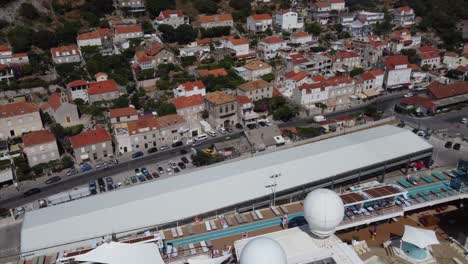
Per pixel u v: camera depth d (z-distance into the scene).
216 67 159.75
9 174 95.62
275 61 173.88
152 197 74.81
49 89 139.88
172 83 145.62
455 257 63.97
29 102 123.81
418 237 62.28
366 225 73.06
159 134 113.50
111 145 108.06
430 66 174.25
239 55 175.38
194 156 104.00
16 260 68.94
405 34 199.12
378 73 150.75
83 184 96.06
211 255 63.41
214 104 120.44
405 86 155.50
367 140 95.12
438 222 74.31
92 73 147.12
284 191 79.12
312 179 81.81
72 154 109.06
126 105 128.62
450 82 157.88
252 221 72.94
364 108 139.25
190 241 67.62
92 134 107.06
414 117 131.25
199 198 75.25
